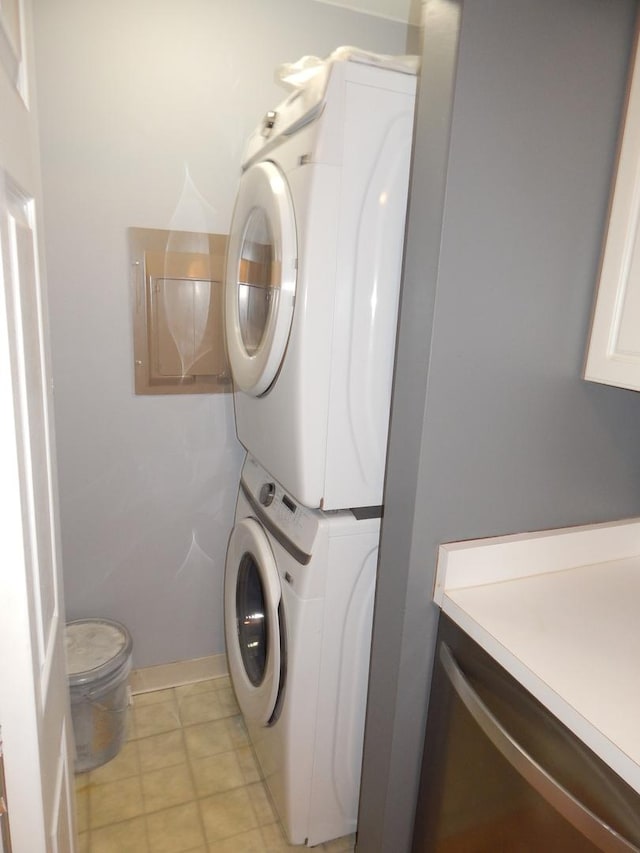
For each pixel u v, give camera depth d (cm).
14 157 67
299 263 114
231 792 168
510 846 98
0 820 62
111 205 168
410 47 193
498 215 103
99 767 175
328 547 128
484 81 95
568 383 121
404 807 132
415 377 109
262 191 128
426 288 104
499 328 109
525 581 122
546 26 97
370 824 139
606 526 133
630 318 107
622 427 131
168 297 180
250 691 161
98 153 163
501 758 99
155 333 181
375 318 119
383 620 127
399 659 121
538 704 92
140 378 183
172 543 200
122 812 161
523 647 99
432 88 99
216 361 190
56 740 88
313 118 113
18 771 65
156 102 166
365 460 127
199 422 193
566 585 122
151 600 202
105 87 160
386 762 129
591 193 110
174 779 172
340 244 113
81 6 154
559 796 86
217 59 170
